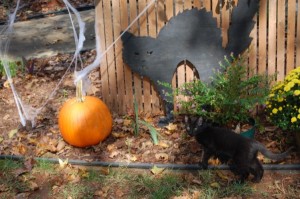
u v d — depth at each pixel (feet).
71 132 11.51
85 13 18.86
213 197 10.19
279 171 10.74
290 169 10.73
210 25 11.78
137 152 11.48
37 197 10.50
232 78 11.35
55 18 18.69
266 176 10.65
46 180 10.93
